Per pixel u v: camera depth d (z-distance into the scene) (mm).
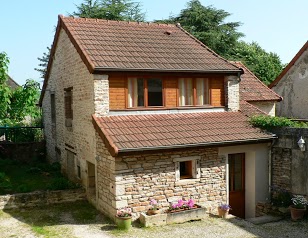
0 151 19828
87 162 12703
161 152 10602
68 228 10023
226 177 12047
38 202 12086
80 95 13062
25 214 11250
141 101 12367
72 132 14484
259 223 11016
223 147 11938
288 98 19938
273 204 12289
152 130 11203
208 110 13516
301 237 9742
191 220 10867
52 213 11375
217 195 11906
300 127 11766
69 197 12602
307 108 18844
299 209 11188
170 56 13367
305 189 11570
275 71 35531
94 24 14500
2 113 15523
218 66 13484
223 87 13930
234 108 13969
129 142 10211
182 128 11688
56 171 16969
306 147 11422
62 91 15711
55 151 17953
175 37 15312
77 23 14188
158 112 12531
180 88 13055
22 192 13289
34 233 9625
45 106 20156
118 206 10227
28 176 16375
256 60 35594
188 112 13094
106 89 11609
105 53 12297
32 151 20297
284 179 12305
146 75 12227
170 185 11000
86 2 36188
